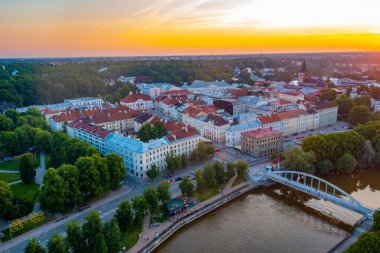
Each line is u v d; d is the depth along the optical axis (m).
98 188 164.12
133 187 185.75
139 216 142.50
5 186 152.25
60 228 143.62
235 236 146.88
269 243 141.62
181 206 159.75
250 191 190.38
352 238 136.25
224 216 163.88
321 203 177.38
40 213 151.88
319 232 149.50
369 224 144.12
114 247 123.88
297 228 152.88
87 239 128.38
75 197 155.00
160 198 159.25
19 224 143.62
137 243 134.25
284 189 193.75
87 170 162.75
